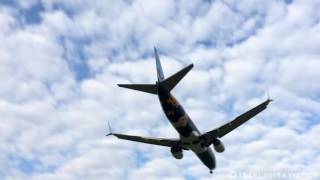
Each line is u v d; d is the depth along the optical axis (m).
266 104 42.75
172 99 44.31
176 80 42.72
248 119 44.91
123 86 43.75
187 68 41.94
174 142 49.75
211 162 52.41
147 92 43.78
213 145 48.16
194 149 49.28
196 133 47.41
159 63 50.75
